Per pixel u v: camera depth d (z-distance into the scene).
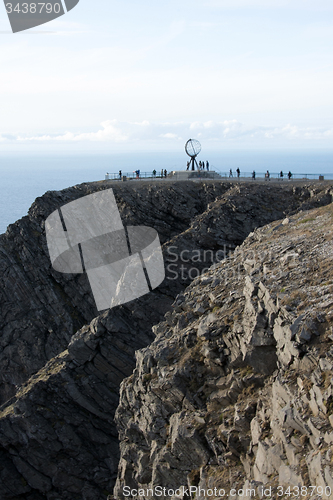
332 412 13.49
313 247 22.80
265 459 14.60
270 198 50.25
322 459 12.52
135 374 26.22
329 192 47.84
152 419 22.03
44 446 36.78
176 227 53.47
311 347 15.64
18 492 36.34
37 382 38.62
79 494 36.44
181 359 22.05
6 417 37.31
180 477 19.17
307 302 17.30
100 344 39.69
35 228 58.22
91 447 37.69
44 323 53.97
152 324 41.53
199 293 26.09
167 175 67.12
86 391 38.78
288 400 15.30
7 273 57.19
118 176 68.06
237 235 47.41
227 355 20.00
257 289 20.06
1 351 54.38
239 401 18.17
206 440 18.53
